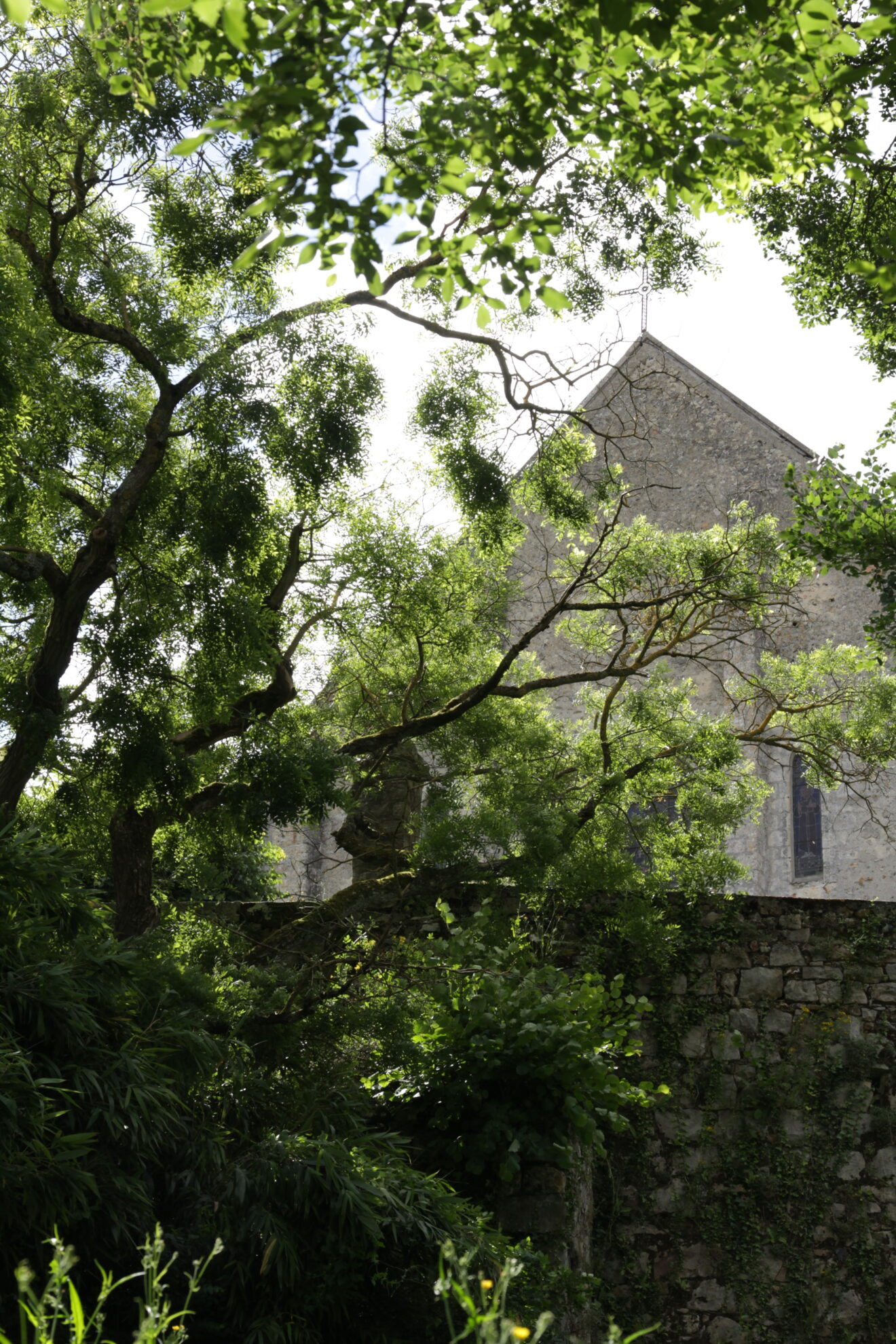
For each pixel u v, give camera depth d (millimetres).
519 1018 8969
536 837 10336
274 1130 8062
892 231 4930
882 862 18359
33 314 8953
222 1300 6852
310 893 20453
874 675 13562
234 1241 6832
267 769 9688
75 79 8844
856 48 4734
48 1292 2783
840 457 12102
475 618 12234
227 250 9648
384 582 10953
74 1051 6488
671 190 5293
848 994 11930
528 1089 8977
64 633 9039
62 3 3807
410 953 9656
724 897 12195
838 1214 11344
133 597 10422
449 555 11852
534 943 11648
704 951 12047
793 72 4676
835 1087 11680
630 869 11055
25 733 8883
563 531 12336
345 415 9953
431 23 4547
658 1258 11219
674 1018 11805
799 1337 11008
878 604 19234
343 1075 9023
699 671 20016
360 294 10836
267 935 11766
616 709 12805
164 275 10445
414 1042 9109
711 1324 11078
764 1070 11719
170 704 10195
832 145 5340
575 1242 9273
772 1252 11258
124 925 9922
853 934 12117
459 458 11266
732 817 12430
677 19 4379
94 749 9570
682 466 21375
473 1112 9039
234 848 12438
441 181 4613
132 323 10242
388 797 13305
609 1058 10406
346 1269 7129
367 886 11219
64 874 6727
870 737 13047
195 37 4902
